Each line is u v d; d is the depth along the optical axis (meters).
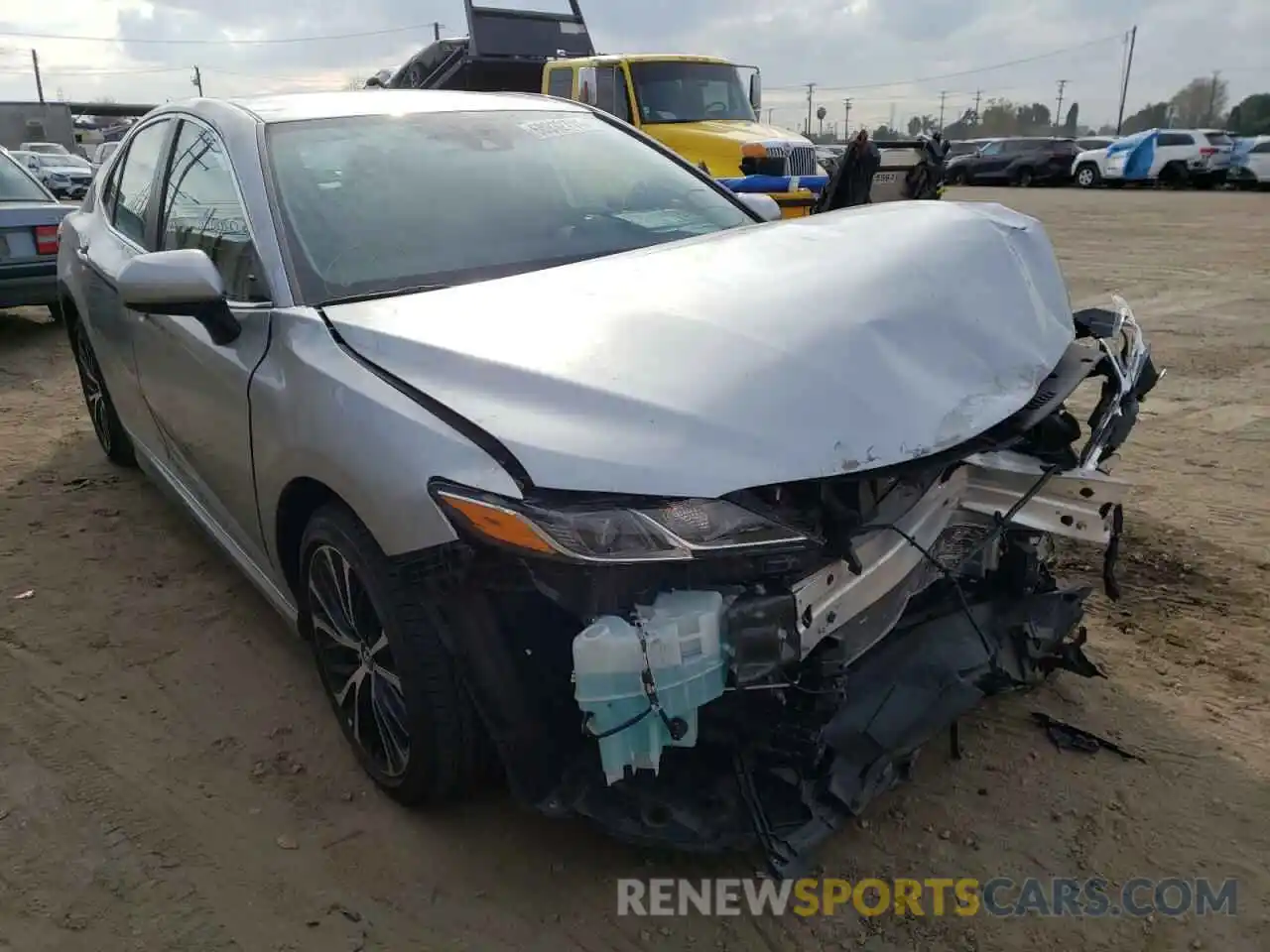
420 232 2.87
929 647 2.48
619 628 1.85
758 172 10.76
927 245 2.56
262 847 2.46
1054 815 2.48
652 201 3.34
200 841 2.49
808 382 2.03
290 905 2.29
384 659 2.40
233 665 3.23
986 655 2.50
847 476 1.95
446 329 2.27
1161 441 5.05
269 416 2.50
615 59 11.20
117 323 3.75
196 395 2.99
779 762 2.11
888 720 2.28
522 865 2.38
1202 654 3.11
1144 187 27.39
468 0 11.64
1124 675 3.02
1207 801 2.51
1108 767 2.64
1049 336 2.55
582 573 1.87
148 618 3.53
